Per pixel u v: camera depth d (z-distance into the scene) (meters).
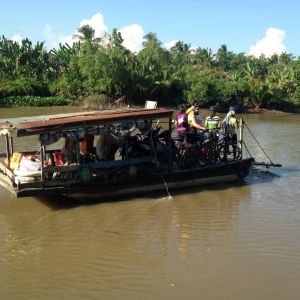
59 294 6.04
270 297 6.00
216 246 7.69
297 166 14.66
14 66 48.59
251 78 50.62
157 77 46.66
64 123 9.39
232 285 6.33
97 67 43.88
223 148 11.98
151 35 50.59
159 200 10.39
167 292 6.12
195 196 10.76
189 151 11.23
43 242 7.81
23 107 41.50
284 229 8.53
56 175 9.59
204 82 46.84
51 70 50.97
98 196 10.20
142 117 10.23
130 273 6.66
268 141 21.02
